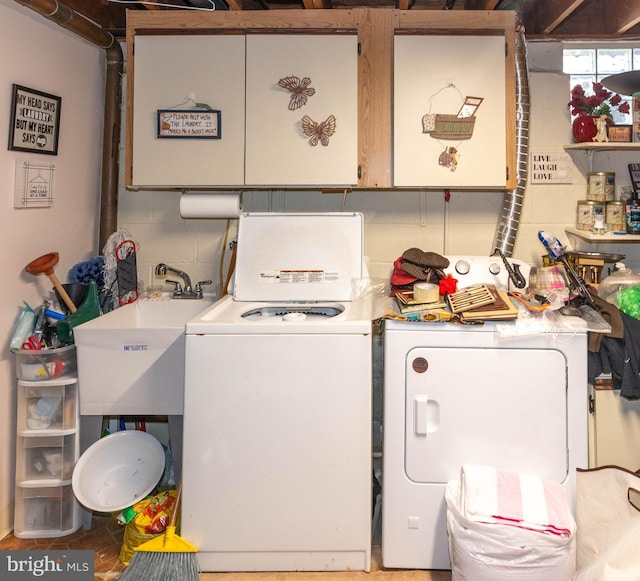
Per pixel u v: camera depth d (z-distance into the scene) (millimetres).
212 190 2637
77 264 2439
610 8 2572
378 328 2029
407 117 2291
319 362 1806
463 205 2670
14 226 2092
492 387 1830
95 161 2658
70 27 2297
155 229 2727
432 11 2301
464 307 1857
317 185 2320
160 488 2264
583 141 2482
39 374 2045
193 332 1807
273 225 2398
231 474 1823
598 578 1603
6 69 2016
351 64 2287
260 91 2295
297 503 1828
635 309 2104
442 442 1843
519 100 2445
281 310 2314
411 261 2207
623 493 1661
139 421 2592
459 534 1666
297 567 1862
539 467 1823
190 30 2301
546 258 2395
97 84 2643
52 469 2102
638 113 2414
